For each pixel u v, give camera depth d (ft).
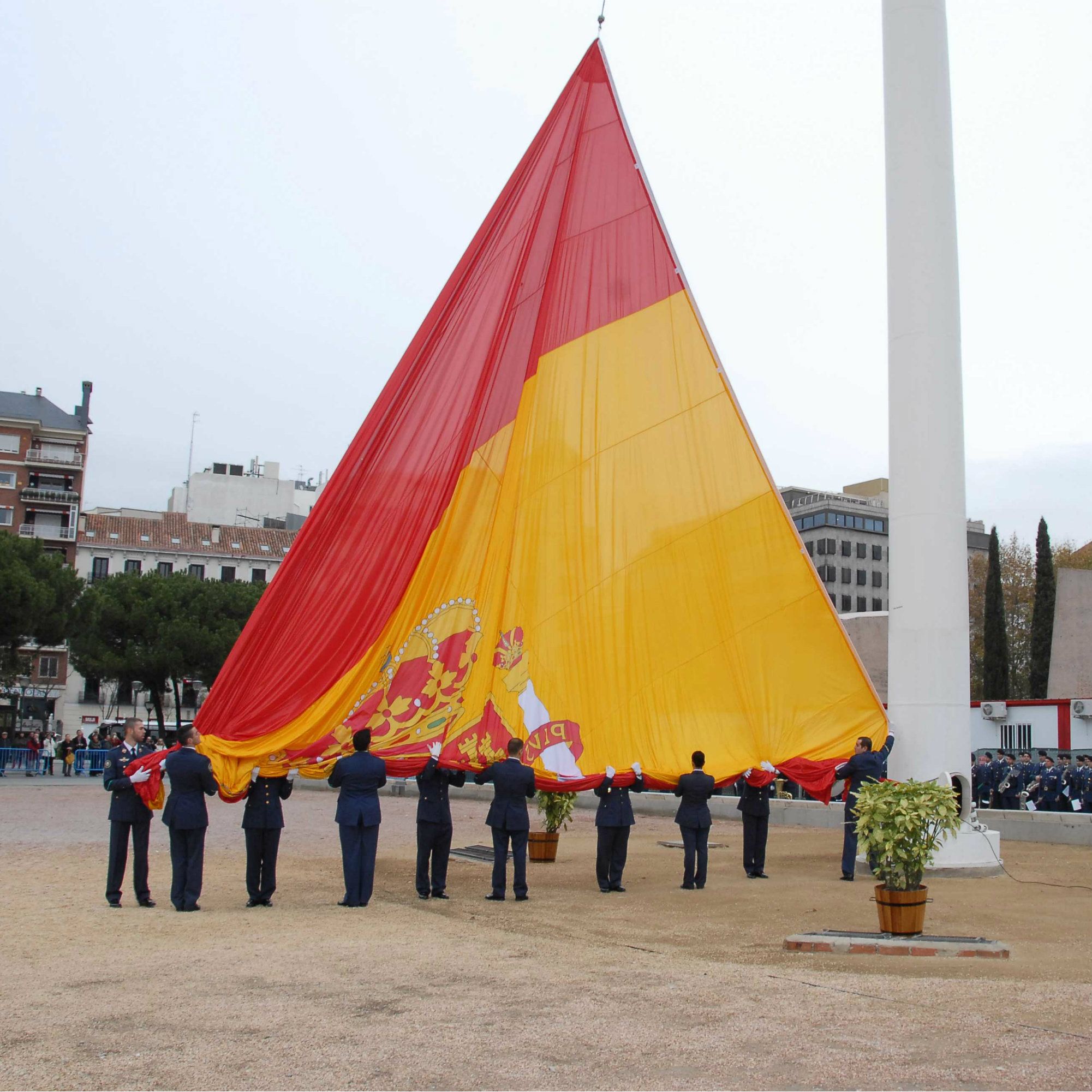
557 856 68.90
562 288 59.36
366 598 53.31
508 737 53.21
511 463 56.85
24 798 116.47
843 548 355.97
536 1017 24.63
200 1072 20.58
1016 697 225.56
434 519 55.21
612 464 57.88
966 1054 21.62
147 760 43.45
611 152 61.57
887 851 35.78
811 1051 21.86
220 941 34.96
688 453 58.75
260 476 326.65
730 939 36.78
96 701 254.68
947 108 59.93
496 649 54.49
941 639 56.65
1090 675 139.95
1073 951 34.19
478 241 59.82
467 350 57.62
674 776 53.62
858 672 57.67
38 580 190.19
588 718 54.60
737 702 56.75
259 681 51.34
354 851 44.52
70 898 45.39
